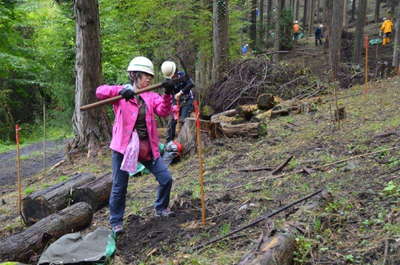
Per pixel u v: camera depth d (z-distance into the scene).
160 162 4.68
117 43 15.23
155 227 4.57
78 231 5.09
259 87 14.20
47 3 16.92
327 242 3.58
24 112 21.30
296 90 14.07
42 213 5.52
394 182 4.70
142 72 4.32
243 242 3.79
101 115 10.72
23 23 18.17
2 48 18.31
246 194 5.31
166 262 3.78
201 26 15.74
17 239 4.46
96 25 10.56
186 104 9.48
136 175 7.59
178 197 5.44
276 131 9.15
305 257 3.37
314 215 3.96
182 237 4.21
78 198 5.73
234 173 6.62
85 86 10.50
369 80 16.05
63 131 17.28
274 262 3.13
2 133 19.50
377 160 5.74
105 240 4.33
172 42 15.41
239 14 17.50
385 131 7.27
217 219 4.55
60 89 16.84
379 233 3.60
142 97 4.39
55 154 13.52
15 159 13.31
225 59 15.66
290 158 6.38
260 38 30.69
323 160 6.31
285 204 4.64
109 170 8.98
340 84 15.62
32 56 19.08
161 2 14.27
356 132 7.64
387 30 29.39
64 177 8.95
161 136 11.29
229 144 8.43
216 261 3.53
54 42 15.80
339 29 16.75
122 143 4.32
